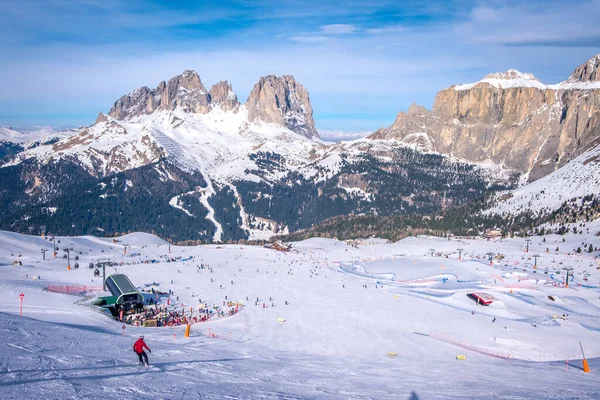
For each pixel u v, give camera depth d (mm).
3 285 114938
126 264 188875
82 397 28375
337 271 195250
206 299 128500
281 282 160125
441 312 121125
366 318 108750
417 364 67062
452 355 81250
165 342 68812
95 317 89438
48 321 74812
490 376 56375
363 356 76312
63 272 160000
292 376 45594
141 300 112625
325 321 104188
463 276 174625
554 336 99750
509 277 171625
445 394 39938
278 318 105375
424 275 181000
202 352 58750
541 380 53812
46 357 40281
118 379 34594
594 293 153250
